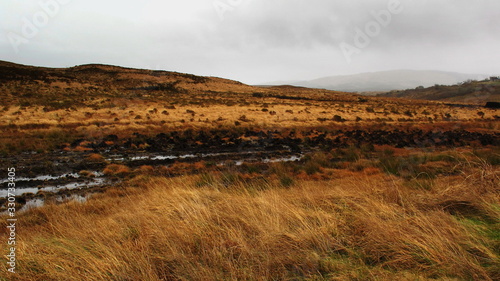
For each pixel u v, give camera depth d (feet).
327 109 125.49
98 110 88.12
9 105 87.81
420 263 7.23
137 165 36.76
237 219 10.66
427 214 9.87
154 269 7.49
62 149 43.60
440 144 62.18
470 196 10.94
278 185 25.21
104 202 19.95
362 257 7.78
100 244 8.88
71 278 7.24
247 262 7.59
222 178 27.55
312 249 8.34
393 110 129.18
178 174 33.04
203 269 7.29
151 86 198.90
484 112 132.77
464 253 7.12
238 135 64.59
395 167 34.30
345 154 47.75
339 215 10.86
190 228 9.76
